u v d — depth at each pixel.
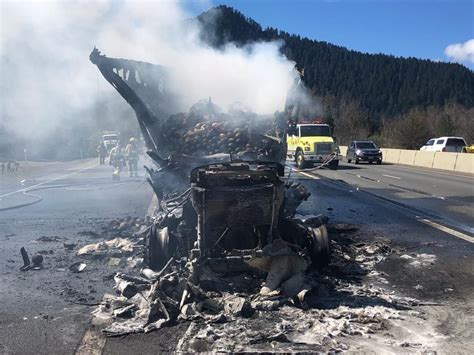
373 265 6.78
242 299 4.93
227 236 6.14
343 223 9.91
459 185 17.70
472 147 34.84
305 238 6.51
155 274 5.96
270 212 5.74
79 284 5.95
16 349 4.14
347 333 4.36
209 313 4.81
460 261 7.00
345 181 19.22
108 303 5.16
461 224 9.83
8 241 8.54
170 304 4.89
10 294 5.59
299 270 5.45
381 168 28.34
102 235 8.84
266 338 4.22
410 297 5.46
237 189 5.60
